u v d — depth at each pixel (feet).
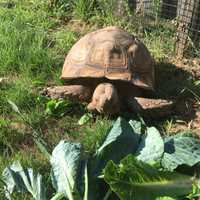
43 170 3.59
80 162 3.32
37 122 4.16
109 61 4.19
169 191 3.22
